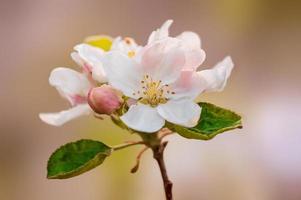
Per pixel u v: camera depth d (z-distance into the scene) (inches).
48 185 28.0
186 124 11.9
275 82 30.8
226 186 26.1
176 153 26.1
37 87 30.3
